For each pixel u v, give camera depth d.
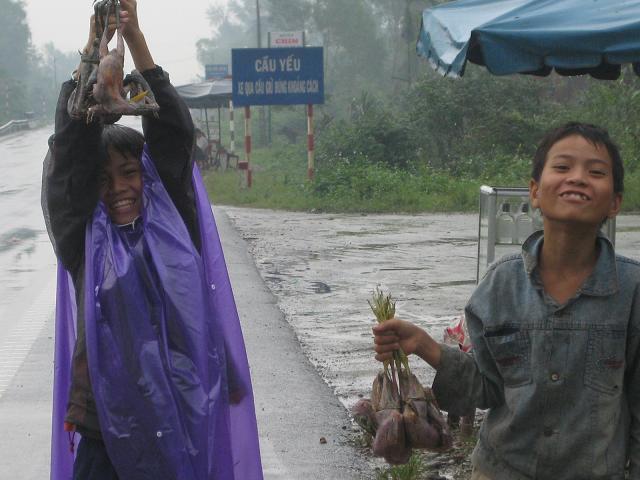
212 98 47.44
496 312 3.28
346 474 6.54
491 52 9.36
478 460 3.43
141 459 3.94
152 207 4.27
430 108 35.88
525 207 7.88
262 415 7.85
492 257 7.97
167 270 4.13
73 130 4.10
